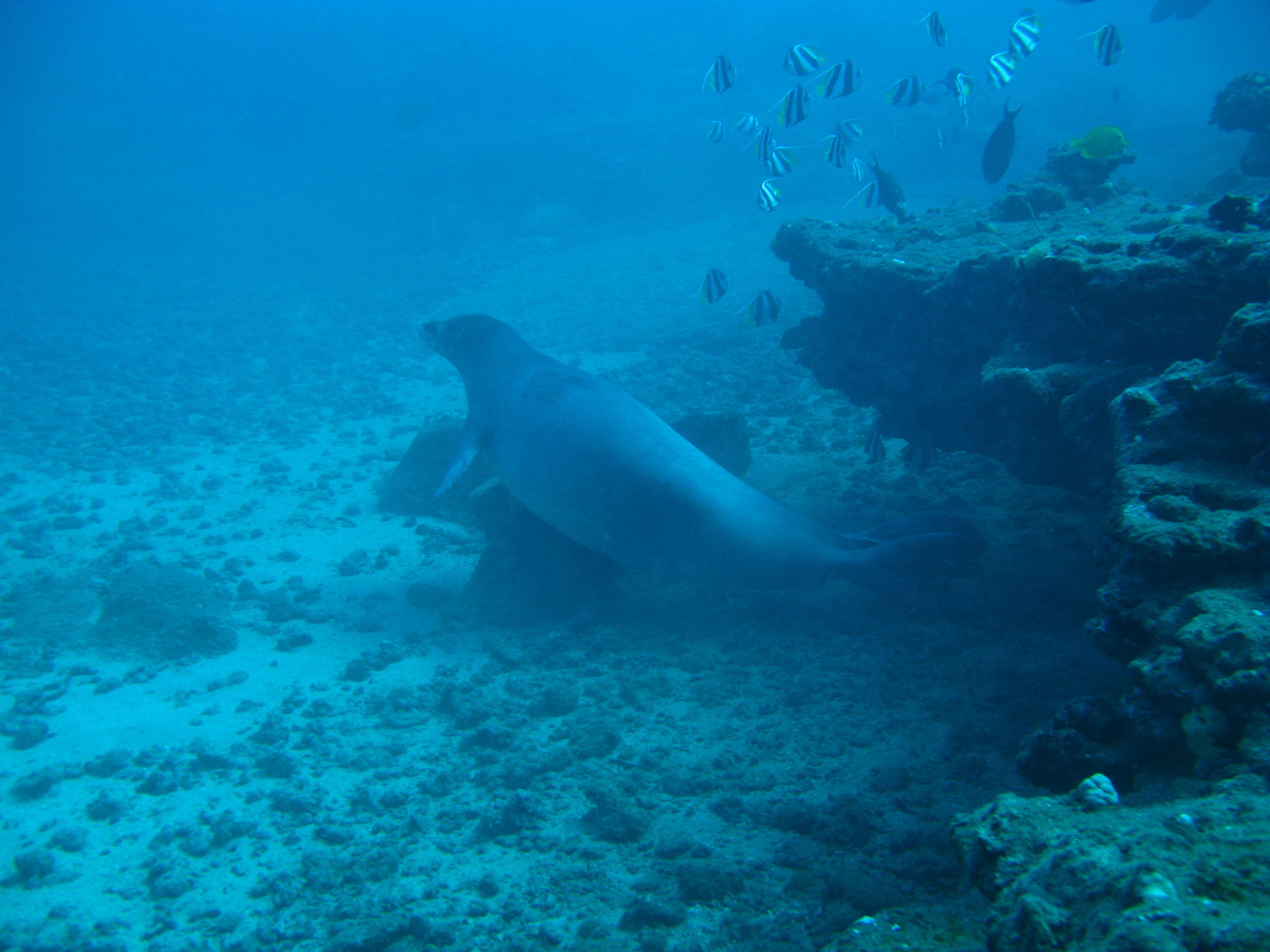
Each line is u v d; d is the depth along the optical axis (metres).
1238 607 2.49
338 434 12.73
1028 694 4.88
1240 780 2.07
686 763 4.83
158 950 3.87
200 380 16.19
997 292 5.82
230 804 4.96
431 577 7.97
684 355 14.92
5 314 22.58
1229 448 3.10
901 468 8.74
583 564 6.98
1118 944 1.57
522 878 4.08
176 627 6.77
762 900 3.66
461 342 7.43
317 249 30.09
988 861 2.24
